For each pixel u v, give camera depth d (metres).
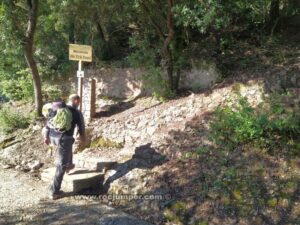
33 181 7.32
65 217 5.76
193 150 6.69
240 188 5.70
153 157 7.01
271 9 9.29
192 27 8.66
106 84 10.46
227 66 8.44
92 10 9.48
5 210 5.98
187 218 5.63
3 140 9.35
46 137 6.75
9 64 12.30
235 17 9.41
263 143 6.21
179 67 8.77
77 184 6.69
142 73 9.62
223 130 6.69
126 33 11.67
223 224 5.36
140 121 8.23
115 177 6.84
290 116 6.16
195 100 8.00
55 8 9.42
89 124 8.91
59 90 11.39
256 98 7.25
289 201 5.32
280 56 8.09
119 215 5.86
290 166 5.75
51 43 11.76
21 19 10.12
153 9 8.48
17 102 11.73
